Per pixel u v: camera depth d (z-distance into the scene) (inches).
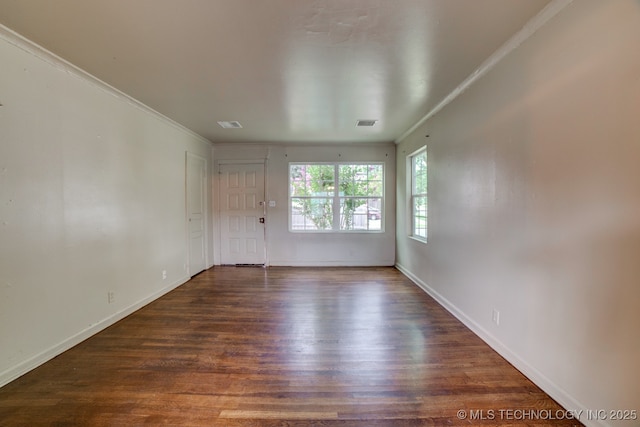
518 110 81.4
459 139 116.9
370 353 92.6
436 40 81.2
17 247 80.3
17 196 80.5
